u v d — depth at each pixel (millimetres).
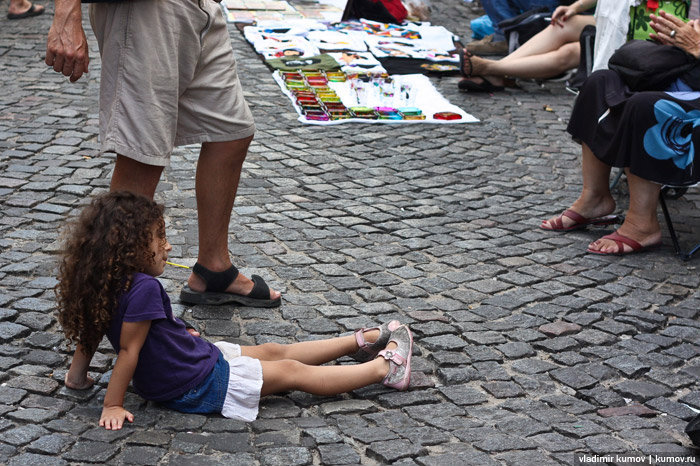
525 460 3059
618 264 4914
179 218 5191
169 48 3588
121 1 3506
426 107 7652
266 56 8758
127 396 3348
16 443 2988
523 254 4980
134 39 3533
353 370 3443
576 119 5328
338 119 7172
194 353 3250
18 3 9648
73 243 3111
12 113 6781
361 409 3391
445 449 3131
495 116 7539
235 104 3891
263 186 5773
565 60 8297
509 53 9008
